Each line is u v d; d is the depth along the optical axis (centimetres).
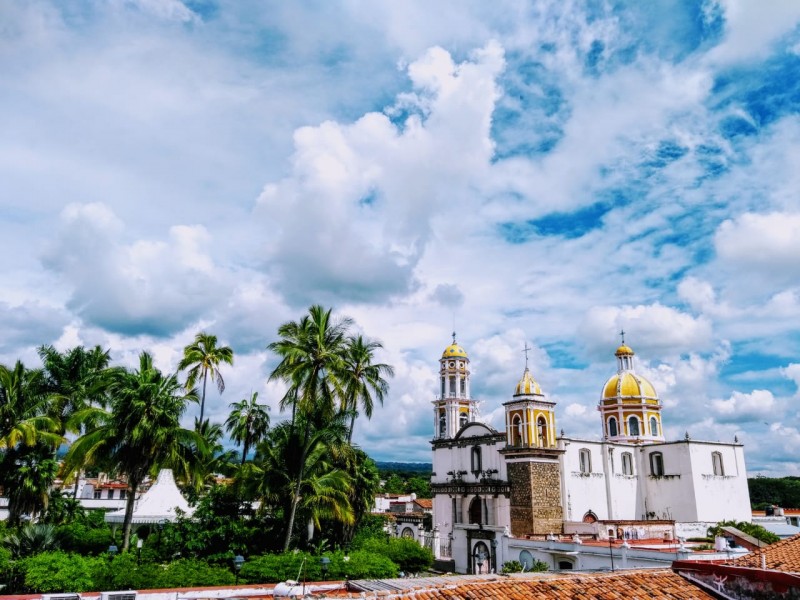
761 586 1423
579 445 6009
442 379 8150
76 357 5031
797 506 10762
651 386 7356
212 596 2048
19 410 3847
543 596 1455
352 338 4247
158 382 3494
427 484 13725
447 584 1503
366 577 2975
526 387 5959
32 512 3850
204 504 3759
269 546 3653
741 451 6656
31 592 2558
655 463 6556
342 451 3825
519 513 5578
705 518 6081
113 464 3444
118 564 2667
